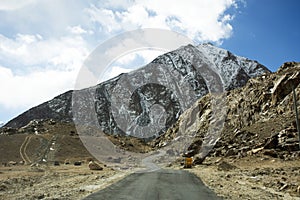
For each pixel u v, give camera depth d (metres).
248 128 69.62
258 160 45.34
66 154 89.94
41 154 87.44
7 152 87.31
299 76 68.44
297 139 48.62
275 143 49.94
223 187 22.95
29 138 104.75
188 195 17.28
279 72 81.31
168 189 19.92
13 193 20.66
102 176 31.75
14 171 48.44
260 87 83.19
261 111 74.06
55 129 123.19
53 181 30.17
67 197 16.38
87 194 17.62
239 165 45.12
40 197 17.23
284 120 60.75
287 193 21.92
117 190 18.98
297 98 63.28
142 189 19.66
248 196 18.56
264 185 26.33
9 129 120.94
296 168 36.12
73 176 36.00
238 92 93.12
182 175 33.25
